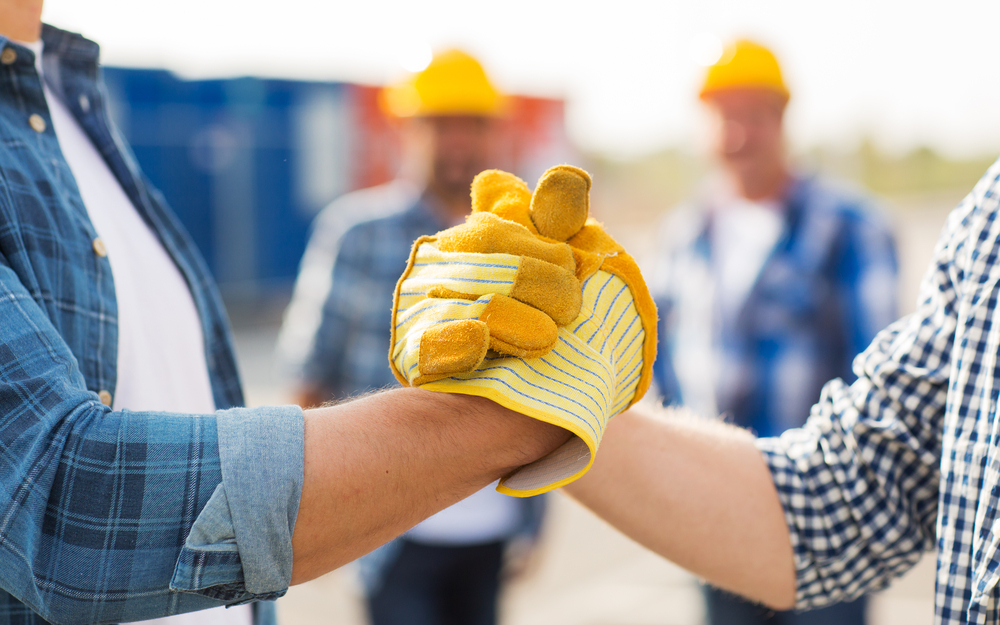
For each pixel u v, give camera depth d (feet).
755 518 3.62
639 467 3.58
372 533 2.46
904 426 3.43
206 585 2.30
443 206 8.39
